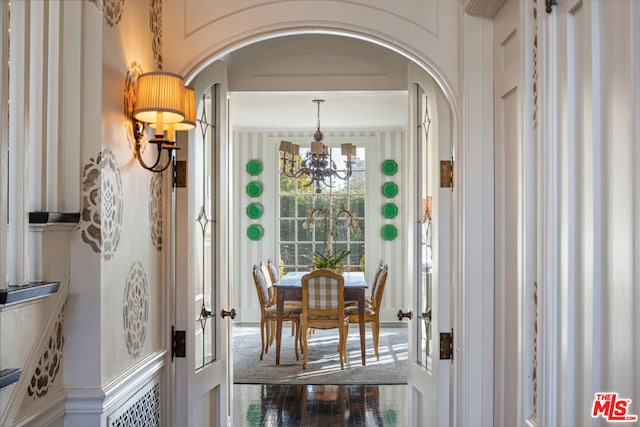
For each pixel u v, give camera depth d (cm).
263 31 263
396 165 935
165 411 272
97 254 195
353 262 941
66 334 195
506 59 235
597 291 135
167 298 273
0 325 153
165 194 273
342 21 262
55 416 185
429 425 303
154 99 221
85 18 198
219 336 338
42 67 187
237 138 943
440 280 285
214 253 340
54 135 191
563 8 153
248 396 541
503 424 242
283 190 945
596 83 135
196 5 265
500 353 245
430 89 294
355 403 520
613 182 127
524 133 178
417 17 262
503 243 241
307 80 419
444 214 286
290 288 663
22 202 167
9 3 156
